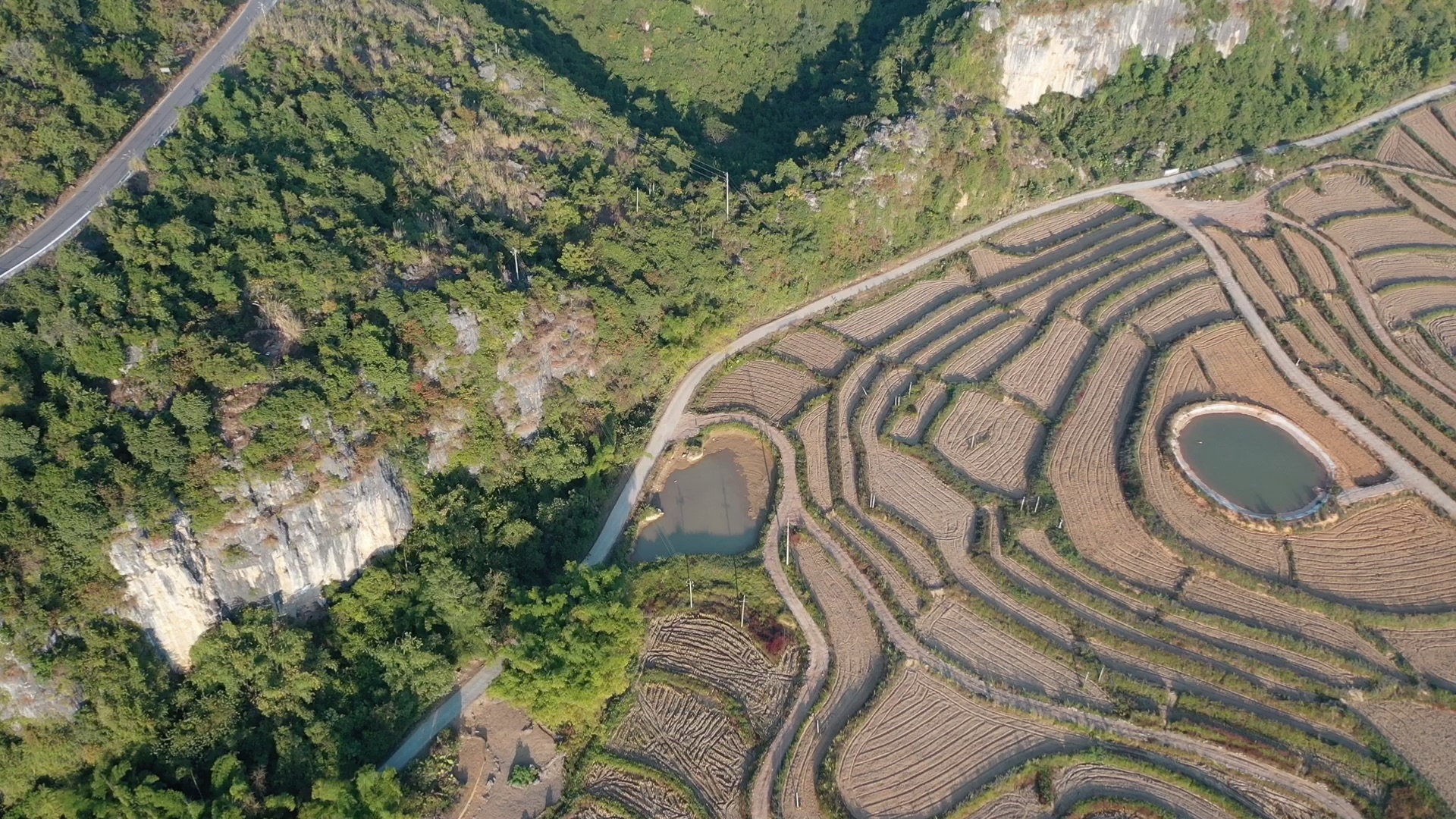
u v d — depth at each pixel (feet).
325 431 242.17
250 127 288.51
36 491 209.97
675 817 227.20
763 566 279.49
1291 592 266.98
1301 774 230.07
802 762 236.02
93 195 262.06
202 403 226.17
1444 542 284.82
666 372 331.77
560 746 239.30
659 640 263.29
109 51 293.64
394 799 213.66
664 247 332.80
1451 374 342.23
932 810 224.74
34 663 204.23
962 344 350.84
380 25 342.64
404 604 253.24
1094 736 238.68
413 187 303.27
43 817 207.21
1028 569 276.00
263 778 215.10
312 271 256.73
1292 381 336.08
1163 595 268.00
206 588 228.22
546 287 295.69
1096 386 333.83
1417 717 242.17
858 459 309.22
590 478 292.61
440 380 270.46
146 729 216.54
